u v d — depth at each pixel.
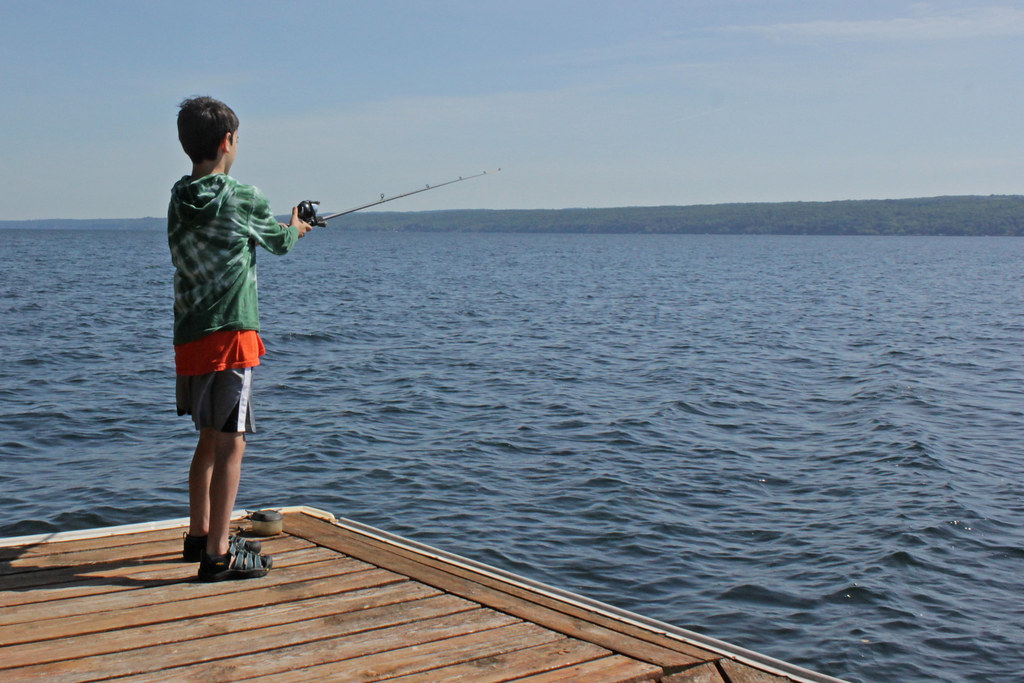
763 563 7.12
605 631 3.01
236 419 3.34
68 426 11.33
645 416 12.59
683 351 19.78
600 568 7.01
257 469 9.62
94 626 2.94
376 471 9.61
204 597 3.23
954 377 16.38
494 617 3.11
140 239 151.00
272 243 3.50
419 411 12.77
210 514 3.38
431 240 185.00
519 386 14.95
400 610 3.15
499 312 28.55
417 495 8.80
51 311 25.75
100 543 3.85
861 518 8.14
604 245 143.62
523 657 2.77
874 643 5.78
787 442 11.20
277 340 20.09
